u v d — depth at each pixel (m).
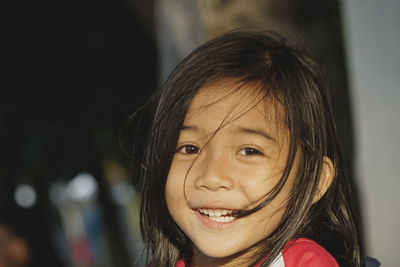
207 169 2.01
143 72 6.50
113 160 6.76
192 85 2.11
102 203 7.54
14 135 6.33
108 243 7.75
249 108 2.03
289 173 2.03
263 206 2.01
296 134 2.05
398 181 3.24
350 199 2.29
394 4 3.24
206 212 2.07
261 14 3.83
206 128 2.05
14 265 4.75
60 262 5.11
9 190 6.19
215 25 3.79
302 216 2.07
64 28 6.46
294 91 2.09
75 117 6.41
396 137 3.24
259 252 2.12
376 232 3.28
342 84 3.88
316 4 4.00
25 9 6.41
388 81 3.25
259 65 2.12
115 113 6.38
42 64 6.40
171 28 4.07
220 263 2.21
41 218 5.06
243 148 2.02
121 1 6.43
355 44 3.35
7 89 6.34
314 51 4.01
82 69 6.43
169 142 2.14
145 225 2.37
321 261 2.05
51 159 6.38
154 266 2.40
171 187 2.12
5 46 6.38
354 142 3.43
